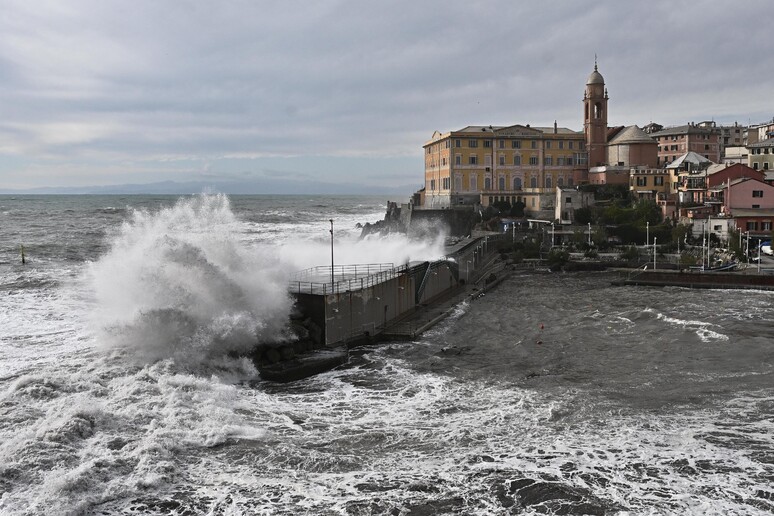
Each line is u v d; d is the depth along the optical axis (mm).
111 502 24125
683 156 132375
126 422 30297
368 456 28453
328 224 184625
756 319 57594
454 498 24844
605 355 45656
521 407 34688
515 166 134000
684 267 86562
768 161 129625
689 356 45000
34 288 68875
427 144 149250
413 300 61656
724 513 23781
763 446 29453
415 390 38000
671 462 27859
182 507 23953
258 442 29688
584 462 27859
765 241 100938
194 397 33875
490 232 114250
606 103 137500
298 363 41562
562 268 95438
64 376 35344
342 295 48125
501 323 57281
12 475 24875
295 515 23547
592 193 123500
